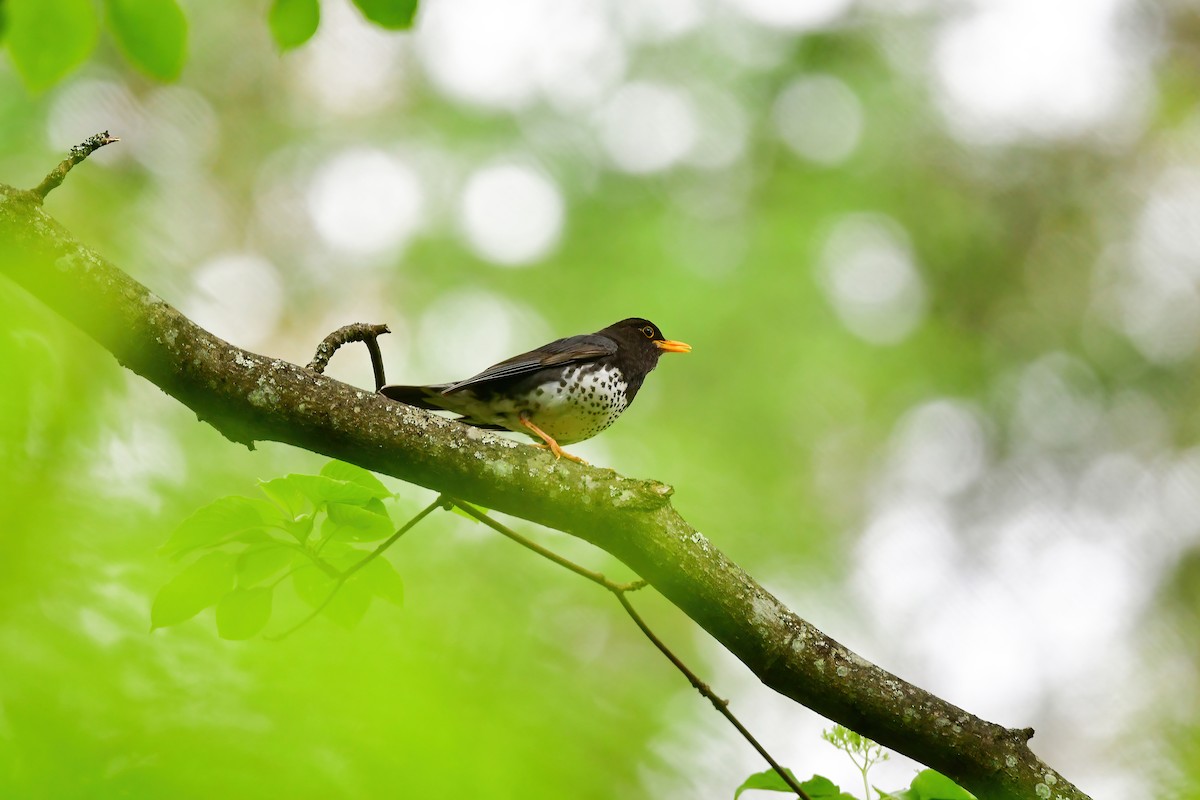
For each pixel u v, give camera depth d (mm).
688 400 15594
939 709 4879
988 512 16703
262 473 9234
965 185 18141
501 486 5008
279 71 17531
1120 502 17219
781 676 4953
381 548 5055
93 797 4324
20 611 5012
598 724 6746
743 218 16812
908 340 16984
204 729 4609
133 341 4801
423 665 5418
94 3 4957
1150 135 19062
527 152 16844
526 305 16047
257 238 16641
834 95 17656
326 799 4496
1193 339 18188
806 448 15852
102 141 4875
